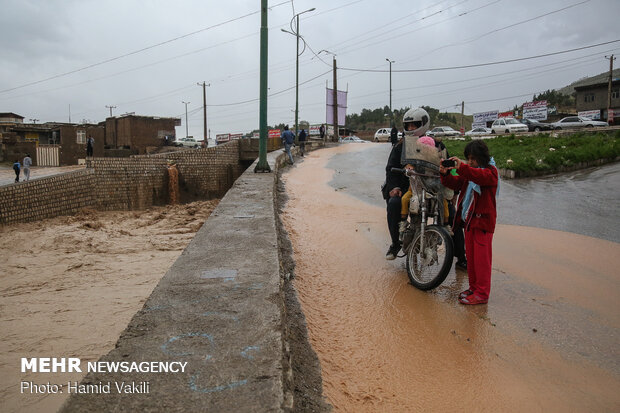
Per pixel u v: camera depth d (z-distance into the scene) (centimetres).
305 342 340
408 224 495
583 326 378
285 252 592
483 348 339
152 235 1348
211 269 400
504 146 2077
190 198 2995
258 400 199
